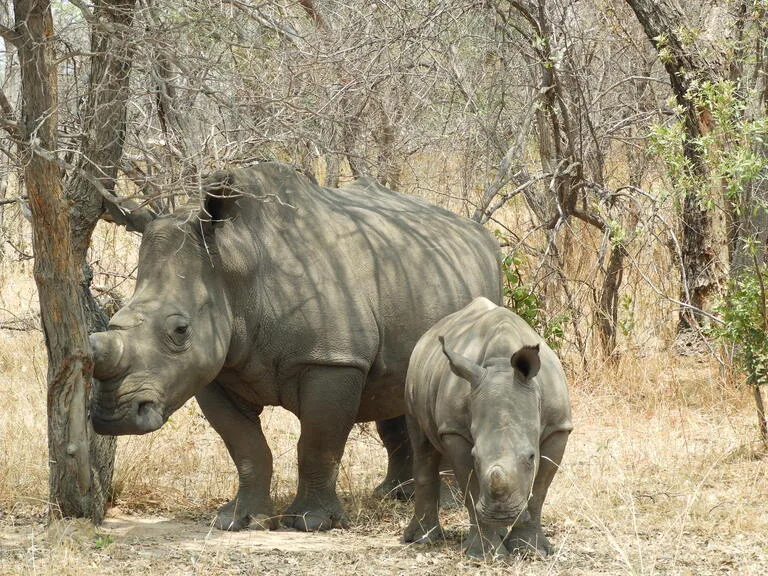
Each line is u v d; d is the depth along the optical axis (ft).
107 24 55.36
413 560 54.24
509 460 47.55
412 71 90.38
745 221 86.17
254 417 65.41
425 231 69.62
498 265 75.31
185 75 58.85
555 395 52.31
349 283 63.62
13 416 82.58
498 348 51.93
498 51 95.45
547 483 53.36
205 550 56.49
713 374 99.25
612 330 102.12
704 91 77.46
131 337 56.54
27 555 53.67
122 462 71.31
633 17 106.83
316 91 74.69
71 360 57.47
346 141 82.38
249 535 61.62
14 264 122.72
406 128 88.94
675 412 91.50
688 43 88.28
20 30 55.06
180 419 88.17
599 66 108.06
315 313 62.23
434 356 56.34
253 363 62.23
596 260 105.81
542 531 54.75
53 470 59.00
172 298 58.23
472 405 49.88
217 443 83.82
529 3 94.63
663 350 106.42
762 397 93.45
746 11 88.89
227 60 68.08
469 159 97.45
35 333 107.24
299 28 82.58
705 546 57.16
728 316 79.10
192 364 58.13
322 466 63.93
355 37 84.02
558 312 100.78
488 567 51.39
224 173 61.16
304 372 62.69
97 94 60.23
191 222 59.72
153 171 71.20
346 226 65.72
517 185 105.09
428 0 92.17
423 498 58.59
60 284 56.59
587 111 95.96
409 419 59.26
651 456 77.66
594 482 69.62
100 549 56.44
